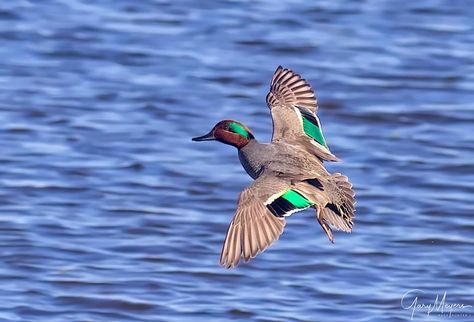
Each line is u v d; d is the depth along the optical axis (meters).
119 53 23.78
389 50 24.34
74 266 14.59
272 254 15.26
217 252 15.21
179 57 23.67
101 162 18.53
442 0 27.50
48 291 13.88
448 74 23.14
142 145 19.38
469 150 19.53
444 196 17.53
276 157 8.72
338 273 14.66
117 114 20.75
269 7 26.86
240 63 23.41
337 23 25.88
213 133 8.98
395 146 19.75
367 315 13.48
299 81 9.64
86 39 24.44
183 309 13.49
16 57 23.45
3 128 19.81
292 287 14.23
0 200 16.69
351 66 23.41
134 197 17.09
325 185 8.48
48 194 17.06
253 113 21.05
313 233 16.05
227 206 16.92
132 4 26.80
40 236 15.46
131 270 14.53
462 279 14.63
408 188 17.91
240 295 13.92
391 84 22.58
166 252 15.14
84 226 15.92
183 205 16.91
